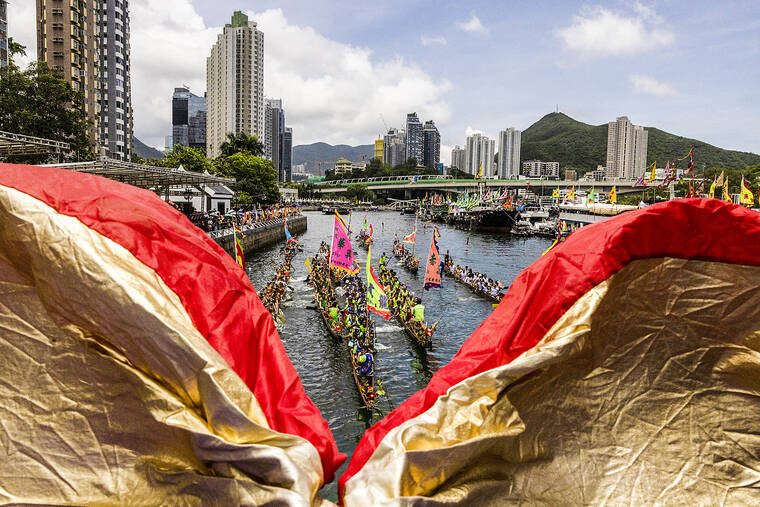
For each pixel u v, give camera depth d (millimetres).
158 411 2625
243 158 101500
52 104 43656
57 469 2652
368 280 27672
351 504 2607
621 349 3279
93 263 2713
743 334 3271
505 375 3010
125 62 86188
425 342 26656
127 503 2559
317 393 21422
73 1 72938
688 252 3291
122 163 29641
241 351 2992
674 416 3250
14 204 2756
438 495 2732
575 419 3158
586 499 3020
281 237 84438
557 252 3410
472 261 62438
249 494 2355
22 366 2729
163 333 2646
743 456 3172
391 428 3312
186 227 3229
